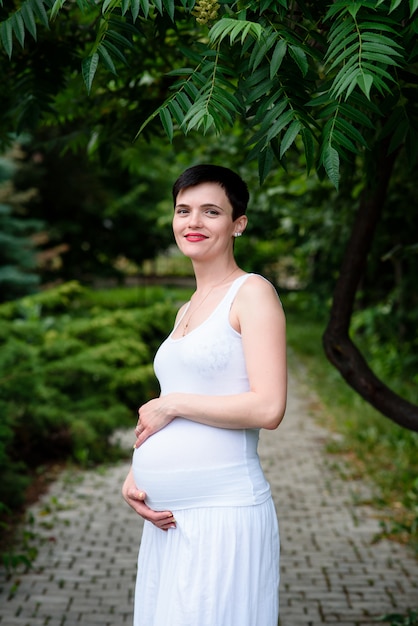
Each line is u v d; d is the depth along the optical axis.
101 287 27.61
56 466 6.99
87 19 3.42
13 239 15.15
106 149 3.81
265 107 1.93
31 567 4.50
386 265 11.50
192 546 2.14
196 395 2.16
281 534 5.38
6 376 6.27
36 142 4.16
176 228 2.25
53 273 20.34
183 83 1.97
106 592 4.35
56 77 3.02
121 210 22.66
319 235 7.55
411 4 1.64
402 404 3.57
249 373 2.11
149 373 8.10
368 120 1.83
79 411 7.26
